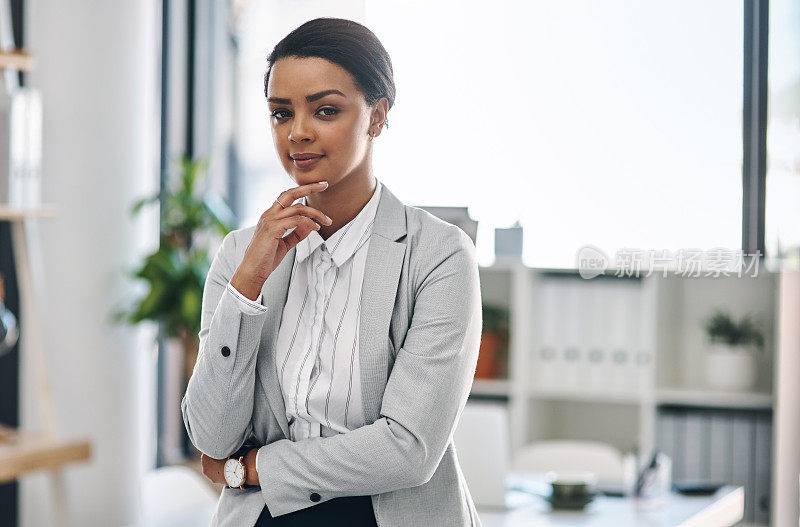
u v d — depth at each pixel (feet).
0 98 10.44
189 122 14.64
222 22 14.33
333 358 4.75
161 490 9.42
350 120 4.61
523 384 13.57
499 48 10.89
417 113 11.33
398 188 11.49
